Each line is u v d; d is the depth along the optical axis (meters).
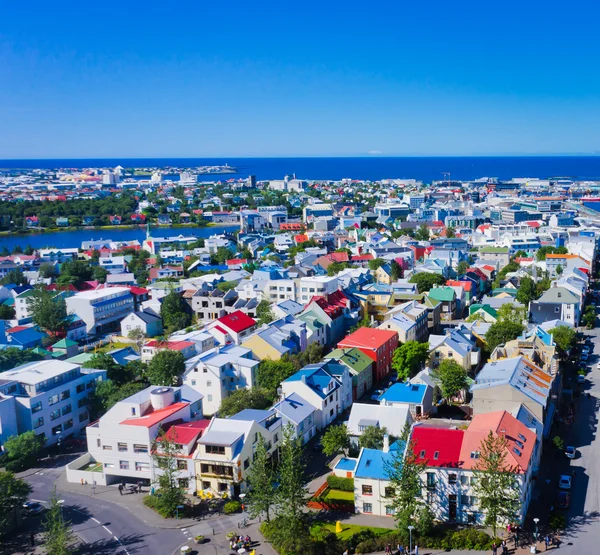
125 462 110.56
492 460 88.19
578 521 93.62
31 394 126.12
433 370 147.75
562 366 165.12
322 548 89.12
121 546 92.19
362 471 99.12
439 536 90.00
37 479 114.69
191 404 122.12
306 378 132.25
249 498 98.81
